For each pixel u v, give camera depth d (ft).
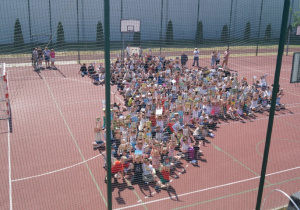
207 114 53.06
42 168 38.52
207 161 41.68
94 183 35.73
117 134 40.14
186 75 63.62
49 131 49.11
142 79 52.44
